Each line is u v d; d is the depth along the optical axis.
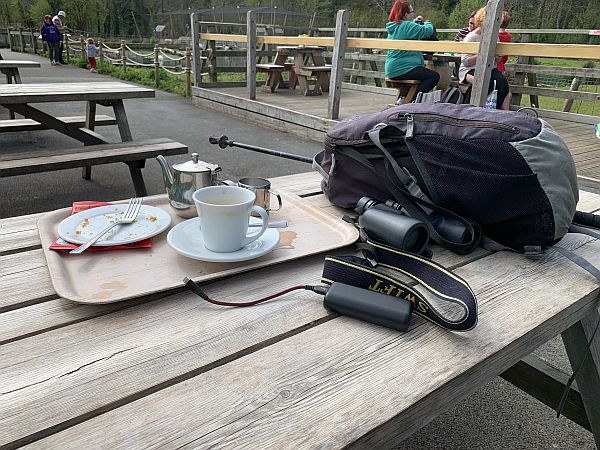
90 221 1.17
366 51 9.89
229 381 0.70
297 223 1.26
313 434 0.61
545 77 9.07
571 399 1.45
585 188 3.67
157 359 0.74
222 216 0.96
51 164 2.79
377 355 0.78
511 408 1.79
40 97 3.22
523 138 1.10
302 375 0.72
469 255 1.17
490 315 0.91
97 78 11.80
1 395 0.65
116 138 5.69
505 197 1.11
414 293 0.87
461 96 1.45
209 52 9.18
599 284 1.05
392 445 0.67
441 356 0.78
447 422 1.71
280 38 6.38
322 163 1.44
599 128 5.31
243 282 0.98
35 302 0.88
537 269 1.11
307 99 7.34
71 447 0.58
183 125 6.59
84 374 0.70
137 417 0.63
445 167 1.12
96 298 0.85
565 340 1.34
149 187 3.86
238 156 4.93
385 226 1.09
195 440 0.60
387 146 1.20
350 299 0.87
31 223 1.21
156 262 1.01
